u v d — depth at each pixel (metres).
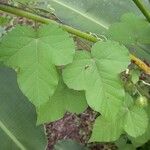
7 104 0.50
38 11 0.46
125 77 0.47
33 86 0.39
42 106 0.44
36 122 0.48
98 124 0.48
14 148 0.50
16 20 0.99
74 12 0.57
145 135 0.53
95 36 0.47
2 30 0.60
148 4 0.59
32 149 0.50
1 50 0.39
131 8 0.60
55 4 0.57
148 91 0.52
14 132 0.50
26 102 0.50
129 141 0.68
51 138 1.02
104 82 0.40
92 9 0.59
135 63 0.45
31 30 0.40
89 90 0.40
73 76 0.40
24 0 0.44
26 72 0.39
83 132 1.01
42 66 0.39
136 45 0.51
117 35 0.49
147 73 0.46
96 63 0.40
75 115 1.04
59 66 0.43
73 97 0.44
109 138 0.48
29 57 0.39
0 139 0.49
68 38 0.39
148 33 0.49
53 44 0.39
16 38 0.40
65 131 1.03
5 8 0.43
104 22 0.58
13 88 0.50
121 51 0.40
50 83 0.39
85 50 0.42
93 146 0.96
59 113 0.45
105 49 0.41
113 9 0.60
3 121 0.50
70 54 0.39
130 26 0.49
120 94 0.40
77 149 0.74
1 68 0.50
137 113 0.46
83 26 0.56
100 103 0.40
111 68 0.40
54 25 0.40
